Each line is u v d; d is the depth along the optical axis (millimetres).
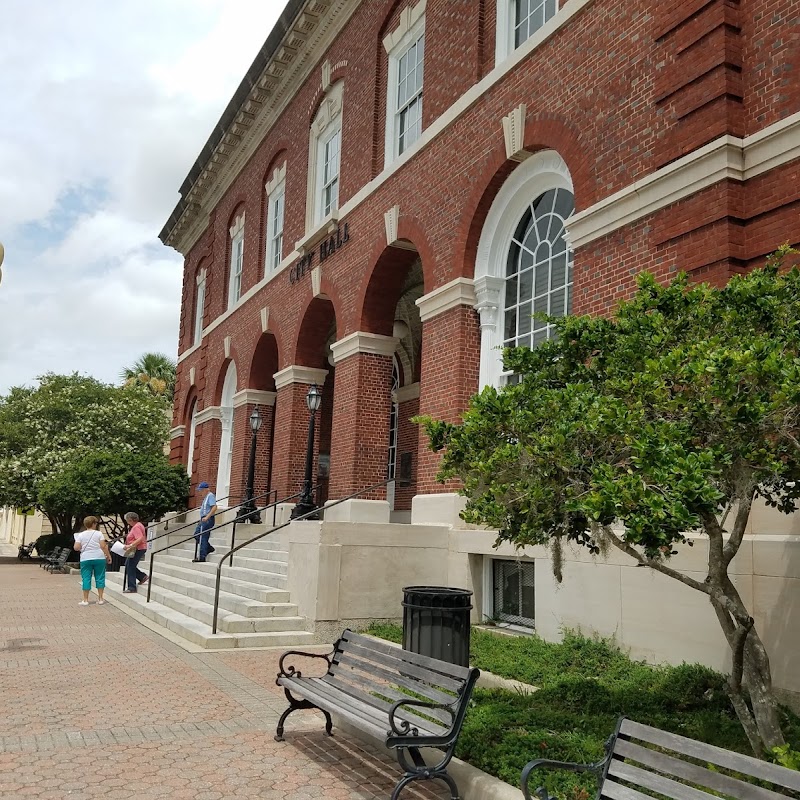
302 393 18016
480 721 5590
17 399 36125
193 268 28781
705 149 7738
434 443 5164
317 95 18328
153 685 7660
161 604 13570
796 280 4852
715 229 7637
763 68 7652
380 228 14469
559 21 10250
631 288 8648
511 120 11000
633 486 3783
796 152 7148
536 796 3566
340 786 4965
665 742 3348
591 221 9281
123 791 4723
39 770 5062
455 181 12250
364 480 14477
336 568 10648
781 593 6535
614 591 8250
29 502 32406
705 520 4625
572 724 5613
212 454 23609
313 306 17391
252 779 5031
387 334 15062
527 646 8734
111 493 24438
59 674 8141
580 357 5441
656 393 4141
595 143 9469
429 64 13578
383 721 4895
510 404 4781
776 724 4707
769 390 4008
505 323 11508
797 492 4969
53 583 20625
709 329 4809
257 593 11359
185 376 28000
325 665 8883
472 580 10789
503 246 11656
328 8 17328
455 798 4531
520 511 4699
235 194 24156
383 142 15250
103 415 34906
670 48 8484
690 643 7305
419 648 7594
